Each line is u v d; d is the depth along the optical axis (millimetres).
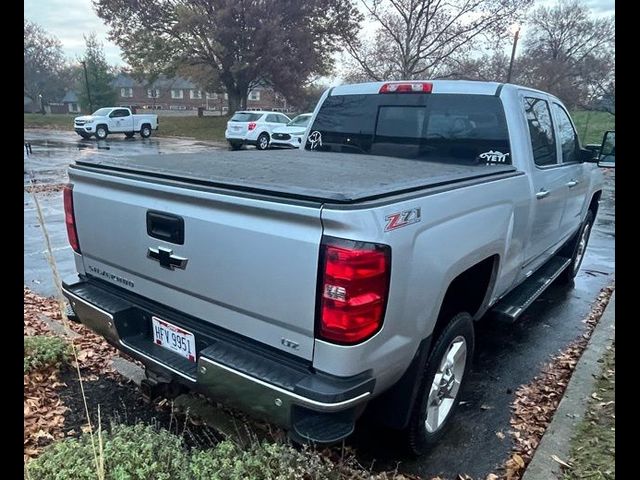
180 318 2471
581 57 35438
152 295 2602
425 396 2576
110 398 3215
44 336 3797
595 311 5141
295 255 1957
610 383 3498
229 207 2133
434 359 2600
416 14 23047
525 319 4887
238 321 2223
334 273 1865
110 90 48281
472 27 22516
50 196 10672
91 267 2973
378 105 4168
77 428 2900
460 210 2480
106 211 2721
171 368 2418
